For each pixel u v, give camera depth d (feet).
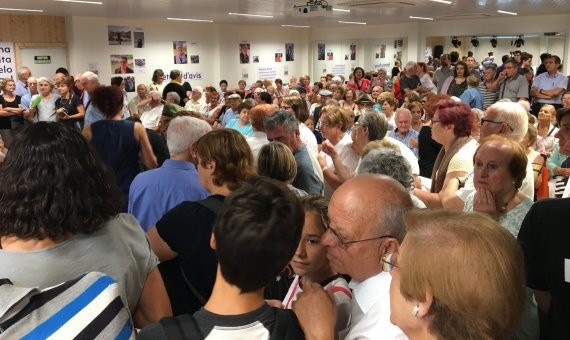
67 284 3.26
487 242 2.57
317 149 13.08
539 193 9.72
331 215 3.90
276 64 57.57
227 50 51.62
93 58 41.19
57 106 22.50
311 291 3.53
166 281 5.78
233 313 3.05
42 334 2.98
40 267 3.54
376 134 10.77
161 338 2.92
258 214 3.06
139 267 4.14
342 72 59.67
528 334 4.68
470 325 2.48
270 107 11.61
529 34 45.73
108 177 4.03
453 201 7.52
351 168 11.12
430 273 2.58
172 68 47.37
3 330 2.90
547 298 4.75
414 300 2.69
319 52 61.26
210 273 5.51
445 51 55.21
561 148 8.00
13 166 3.57
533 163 9.75
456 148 8.57
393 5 33.30
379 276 3.71
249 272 3.01
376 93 27.73
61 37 39.86
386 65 55.93
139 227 4.37
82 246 3.73
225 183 5.98
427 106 12.42
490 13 41.42
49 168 3.55
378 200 3.74
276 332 3.07
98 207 3.79
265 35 55.52
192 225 5.52
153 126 22.38
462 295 2.48
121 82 29.94
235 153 6.00
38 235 3.55
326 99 24.89
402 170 5.91
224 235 3.03
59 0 28.55
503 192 5.80
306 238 4.40
